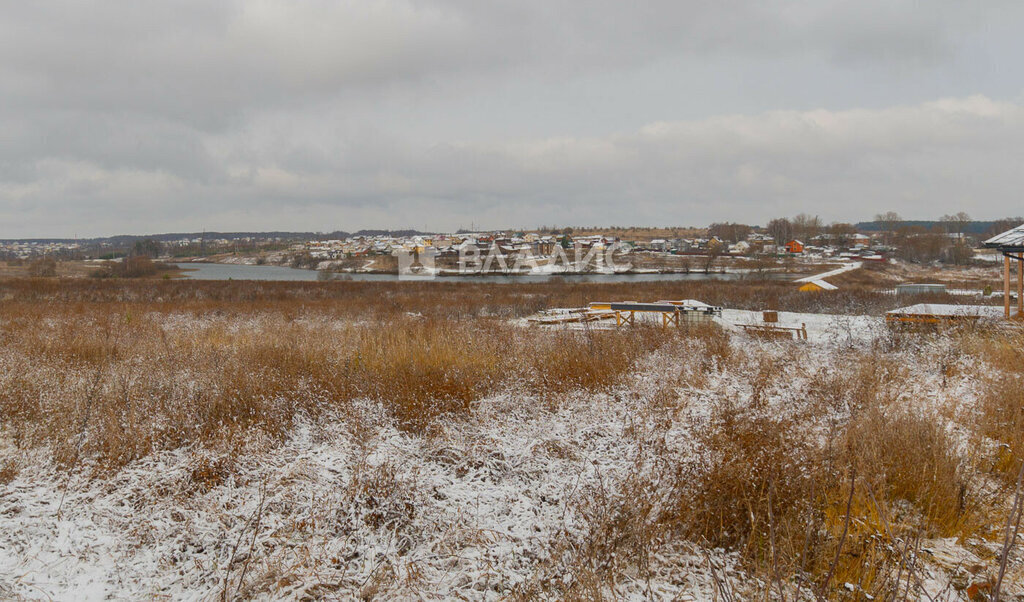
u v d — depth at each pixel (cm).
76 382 768
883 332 1374
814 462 462
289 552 397
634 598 354
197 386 754
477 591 362
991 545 400
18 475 517
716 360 1044
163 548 404
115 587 361
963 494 438
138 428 604
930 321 1425
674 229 16625
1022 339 1029
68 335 1228
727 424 551
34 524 427
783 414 612
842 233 12238
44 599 340
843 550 378
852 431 532
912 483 466
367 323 1734
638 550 397
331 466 539
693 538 419
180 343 1159
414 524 443
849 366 971
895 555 379
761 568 382
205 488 500
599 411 710
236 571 376
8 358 907
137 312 2047
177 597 354
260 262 11750
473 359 931
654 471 491
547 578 372
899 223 14862
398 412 702
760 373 869
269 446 598
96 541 411
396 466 528
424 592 357
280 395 735
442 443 603
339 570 383
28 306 2242
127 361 944
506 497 488
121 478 514
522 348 1088
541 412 717
